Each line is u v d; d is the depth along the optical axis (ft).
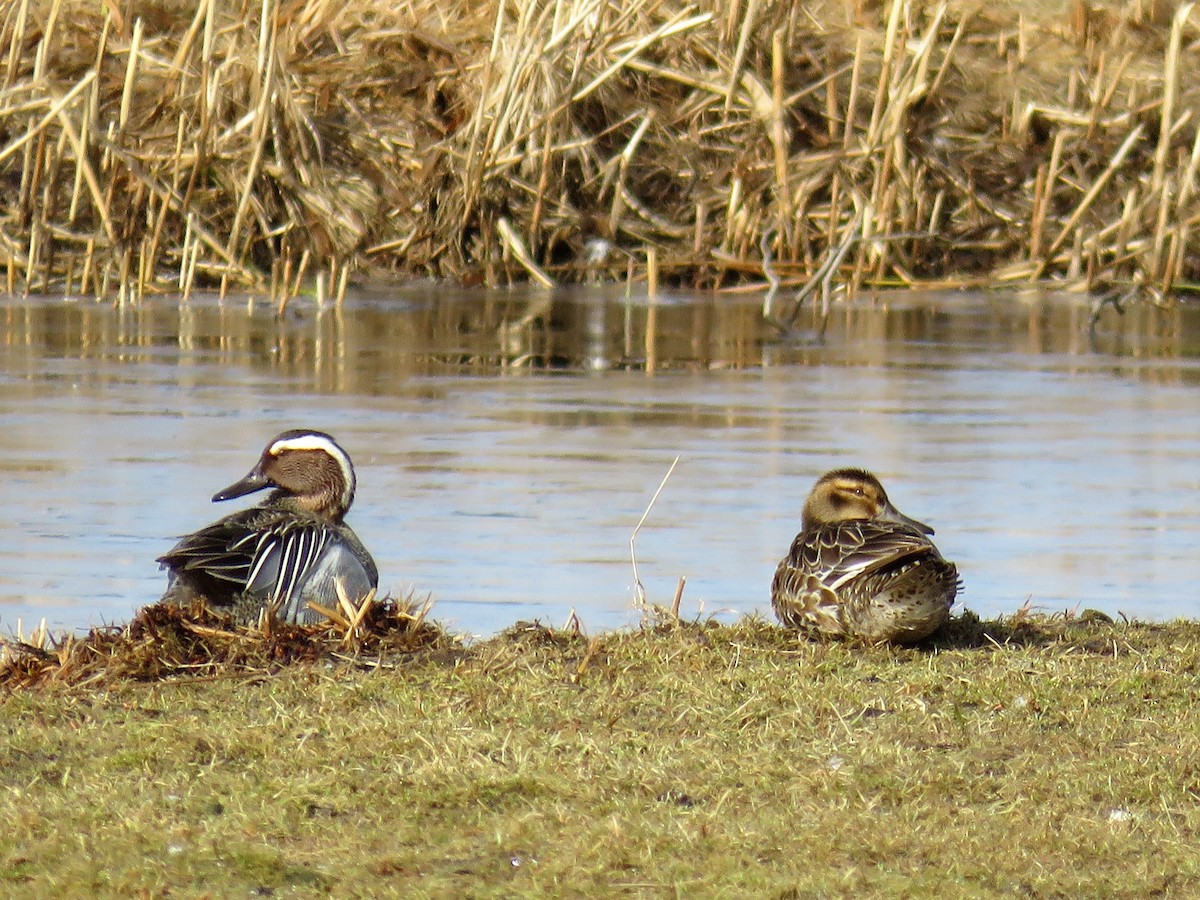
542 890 20.22
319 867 20.86
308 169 74.69
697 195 77.97
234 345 64.80
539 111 75.66
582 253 78.38
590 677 28.12
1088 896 20.36
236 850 20.99
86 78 69.67
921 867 21.03
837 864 21.09
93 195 71.31
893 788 23.41
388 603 31.65
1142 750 25.02
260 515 32.81
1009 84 79.77
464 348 65.10
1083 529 41.86
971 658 29.86
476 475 46.39
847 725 26.02
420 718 25.91
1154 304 76.13
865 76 78.79
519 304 73.97
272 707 26.48
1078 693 27.53
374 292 75.51
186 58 74.69
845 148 75.51
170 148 73.77
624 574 37.91
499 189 76.89
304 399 55.83
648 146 78.69
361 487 44.96
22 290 74.43
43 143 71.31
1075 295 77.56
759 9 77.97
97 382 57.72
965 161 79.10
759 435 51.62
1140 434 52.24
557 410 55.06
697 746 25.00
